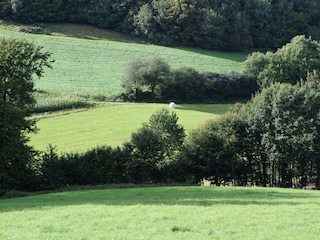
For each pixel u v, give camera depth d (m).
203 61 151.62
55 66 139.62
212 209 31.55
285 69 132.00
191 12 164.75
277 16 174.25
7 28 163.12
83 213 29.75
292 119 75.19
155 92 126.00
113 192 50.41
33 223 26.47
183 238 22.50
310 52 134.38
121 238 22.44
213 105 121.94
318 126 74.69
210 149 74.75
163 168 74.12
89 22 175.62
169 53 156.88
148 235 23.06
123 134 94.62
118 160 72.00
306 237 23.09
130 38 169.88
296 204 35.41
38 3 171.75
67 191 58.59
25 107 64.19
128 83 124.06
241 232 24.11
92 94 122.94
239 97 131.00
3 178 59.09
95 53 152.25
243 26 165.88
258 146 76.94
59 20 174.75
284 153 74.94
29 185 62.75
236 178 76.56
